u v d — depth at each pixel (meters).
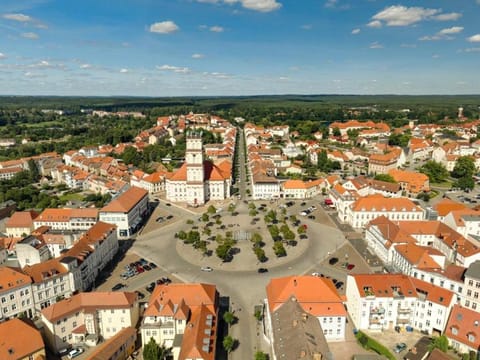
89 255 157.25
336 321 118.44
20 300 132.25
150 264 174.38
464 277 131.25
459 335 114.00
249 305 139.25
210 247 192.62
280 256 180.75
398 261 158.38
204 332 107.25
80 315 120.44
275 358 99.31
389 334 122.94
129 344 112.94
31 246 163.12
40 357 105.19
